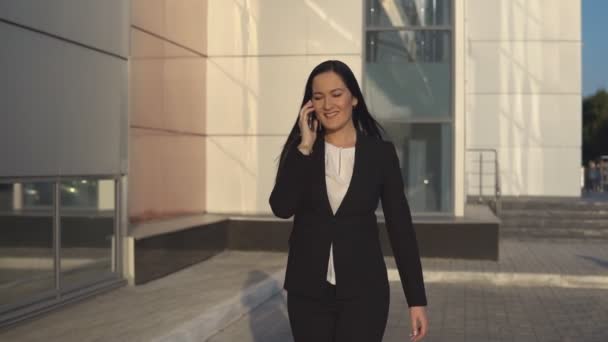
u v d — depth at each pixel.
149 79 10.59
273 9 12.78
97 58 7.88
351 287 3.24
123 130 8.45
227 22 12.89
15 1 6.45
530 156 20.59
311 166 3.33
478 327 7.70
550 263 11.72
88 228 7.78
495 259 11.85
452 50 12.59
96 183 7.95
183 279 9.13
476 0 20.70
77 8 7.46
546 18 20.50
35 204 6.82
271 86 12.80
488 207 15.77
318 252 3.27
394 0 12.72
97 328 6.33
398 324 7.81
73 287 7.45
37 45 6.80
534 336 7.30
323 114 3.32
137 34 10.20
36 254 6.83
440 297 9.48
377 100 12.73
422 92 12.66
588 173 29.61
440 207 12.64
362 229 3.32
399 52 12.71
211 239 11.35
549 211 16.31
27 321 6.56
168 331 6.19
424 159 12.66
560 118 20.52
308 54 12.73
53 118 7.05
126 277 8.53
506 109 20.66
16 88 6.49
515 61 20.61
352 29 12.66
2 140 6.30
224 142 12.92
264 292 8.74
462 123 12.55
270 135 12.81
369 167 3.33
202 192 12.83
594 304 9.06
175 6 11.49
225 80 12.91
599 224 15.91
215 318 7.05
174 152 11.55
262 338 6.84
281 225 12.11
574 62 20.47
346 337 3.23
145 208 10.52
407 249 3.35
